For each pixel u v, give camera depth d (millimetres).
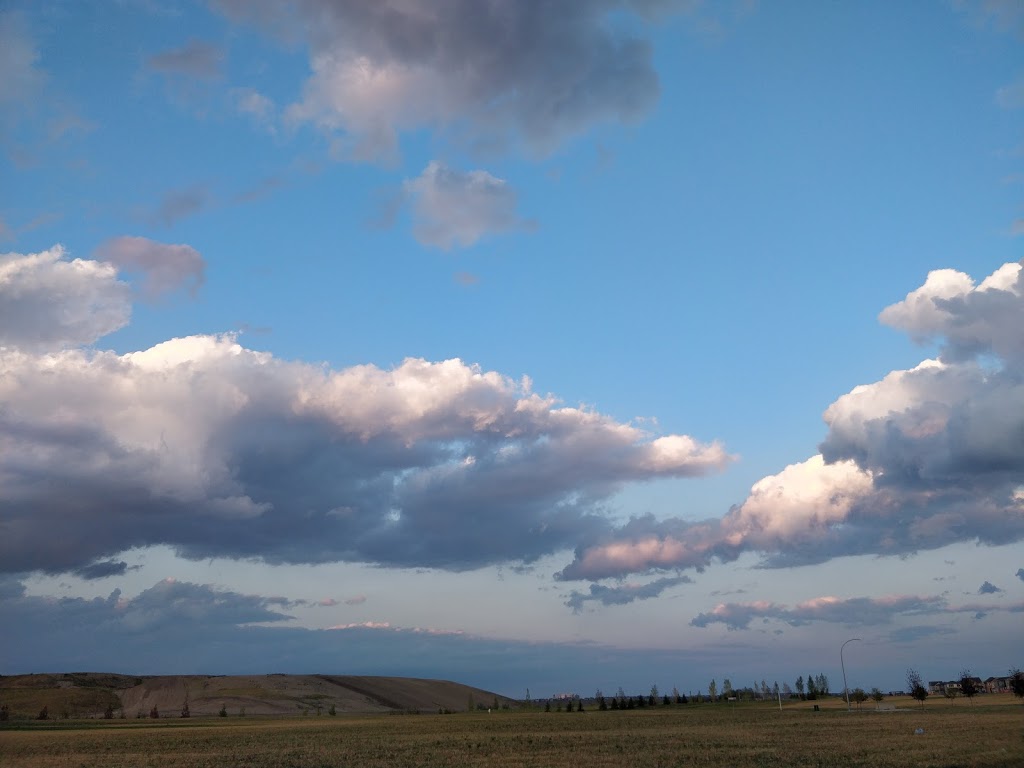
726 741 74938
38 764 64312
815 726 98562
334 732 111500
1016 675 151875
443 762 58750
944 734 74375
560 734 95000
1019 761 48531
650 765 52875
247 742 90562
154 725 170500
